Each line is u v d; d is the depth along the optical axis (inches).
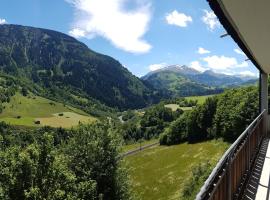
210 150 2126.0
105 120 973.2
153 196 1749.5
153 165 2308.1
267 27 185.0
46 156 888.9
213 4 151.4
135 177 2096.5
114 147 925.2
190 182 1370.6
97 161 908.6
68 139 949.2
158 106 4992.6
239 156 189.6
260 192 203.3
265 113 423.5
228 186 141.9
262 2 135.6
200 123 2475.4
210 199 99.3
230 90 2206.0
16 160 868.0
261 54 287.6
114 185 914.7
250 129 237.9
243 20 170.7
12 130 5246.1
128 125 4886.8
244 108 1828.2
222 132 2185.0
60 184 870.4
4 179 858.8
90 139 921.5
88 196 842.2
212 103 2412.6
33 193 808.9
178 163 2151.8
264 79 429.7
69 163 920.9
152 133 4621.1
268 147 341.1
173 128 2802.7
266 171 251.0
